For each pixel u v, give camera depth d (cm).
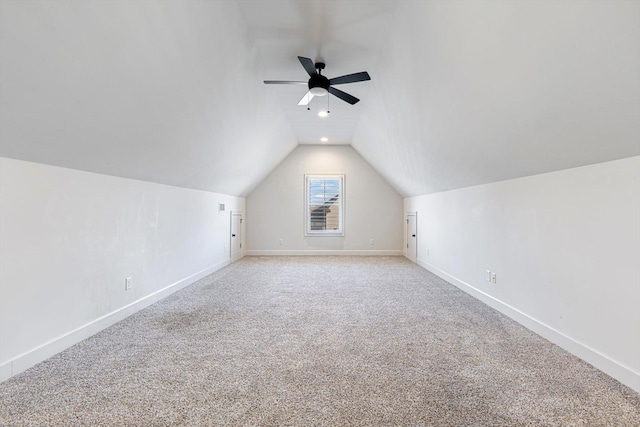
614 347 176
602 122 156
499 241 296
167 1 170
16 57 133
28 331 187
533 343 223
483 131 243
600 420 141
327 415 145
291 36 265
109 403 153
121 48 167
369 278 444
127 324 261
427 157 379
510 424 139
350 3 223
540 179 238
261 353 208
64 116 175
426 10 196
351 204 669
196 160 349
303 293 363
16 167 179
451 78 222
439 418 143
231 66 270
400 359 200
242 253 641
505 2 144
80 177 226
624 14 110
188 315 285
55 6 127
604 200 181
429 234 503
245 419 142
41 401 154
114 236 263
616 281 174
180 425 138
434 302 327
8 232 176
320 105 426
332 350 213
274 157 594
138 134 236
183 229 391
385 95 344
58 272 208
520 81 174
